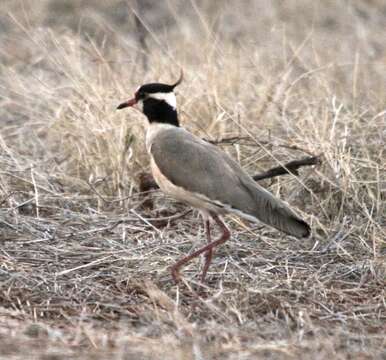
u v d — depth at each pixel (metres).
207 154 11.59
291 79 17.64
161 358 9.47
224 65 16.86
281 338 10.13
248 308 10.88
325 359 9.60
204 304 10.88
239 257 12.64
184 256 12.50
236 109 15.31
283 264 12.37
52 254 12.35
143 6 22.91
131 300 11.09
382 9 22.91
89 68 17.41
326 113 14.84
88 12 22.75
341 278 12.03
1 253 12.23
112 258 12.25
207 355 9.58
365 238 13.06
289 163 13.71
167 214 14.04
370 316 10.95
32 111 16.92
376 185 13.96
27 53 20.05
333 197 13.88
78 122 15.39
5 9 22.78
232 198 11.36
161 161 11.73
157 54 17.69
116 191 14.56
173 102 12.25
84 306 10.86
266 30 21.14
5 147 15.02
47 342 9.78
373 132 15.11
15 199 14.15
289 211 11.30
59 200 14.18
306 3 22.72
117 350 9.61
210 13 22.66
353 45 20.53
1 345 9.66
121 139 14.84
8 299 10.93
